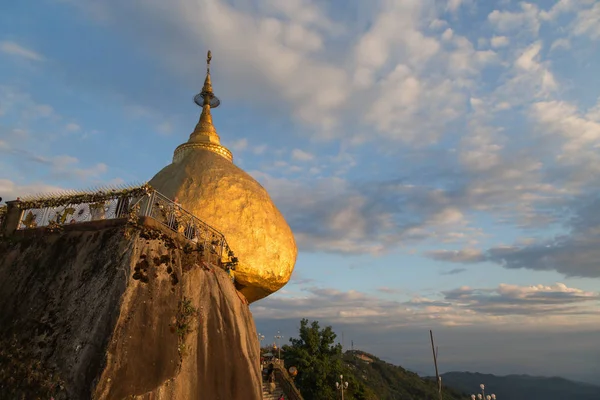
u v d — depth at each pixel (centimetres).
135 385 1105
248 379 1631
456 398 10250
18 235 1571
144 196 1486
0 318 1353
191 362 1362
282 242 2223
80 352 1111
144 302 1234
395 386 9975
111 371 1052
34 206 1611
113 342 1087
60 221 1538
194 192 2122
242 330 1736
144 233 1357
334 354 4559
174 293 1388
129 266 1241
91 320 1169
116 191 1488
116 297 1182
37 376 1116
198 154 2408
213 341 1516
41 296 1335
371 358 11812
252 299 2334
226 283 1770
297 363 4253
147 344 1192
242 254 2052
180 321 1369
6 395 1138
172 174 2292
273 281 2158
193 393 1319
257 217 2177
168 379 1223
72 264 1369
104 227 1415
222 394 1455
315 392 4041
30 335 1241
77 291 1275
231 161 2588
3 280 1463
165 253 1416
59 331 1198
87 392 1022
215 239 1869
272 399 3061
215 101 2828
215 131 2673
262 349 5250
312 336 4447
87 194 1533
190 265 1540
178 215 1616
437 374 3266
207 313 1547
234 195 2178
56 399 1053
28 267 1455
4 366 1202
